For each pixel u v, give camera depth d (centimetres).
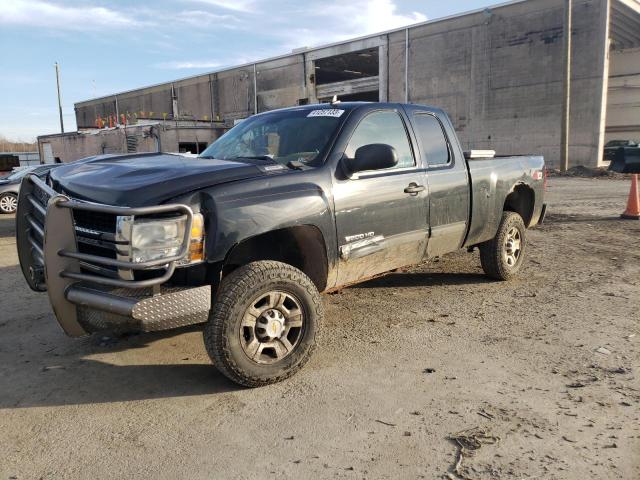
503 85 3269
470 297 583
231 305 350
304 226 396
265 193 372
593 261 748
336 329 486
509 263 644
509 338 459
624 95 4253
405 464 282
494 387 368
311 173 406
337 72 5028
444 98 3550
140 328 331
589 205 1366
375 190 446
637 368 395
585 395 354
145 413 339
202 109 5456
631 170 2328
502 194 607
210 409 343
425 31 3578
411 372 394
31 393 369
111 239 334
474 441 301
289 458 289
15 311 554
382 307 550
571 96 3036
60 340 469
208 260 345
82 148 3030
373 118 472
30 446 304
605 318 506
